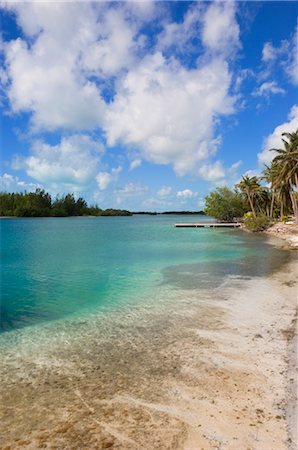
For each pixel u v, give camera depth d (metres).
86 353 6.98
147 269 17.59
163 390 5.45
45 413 4.87
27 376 5.99
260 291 12.05
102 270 17.59
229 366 6.21
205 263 19.16
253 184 64.06
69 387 5.59
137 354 6.87
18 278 15.72
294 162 43.09
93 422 4.65
